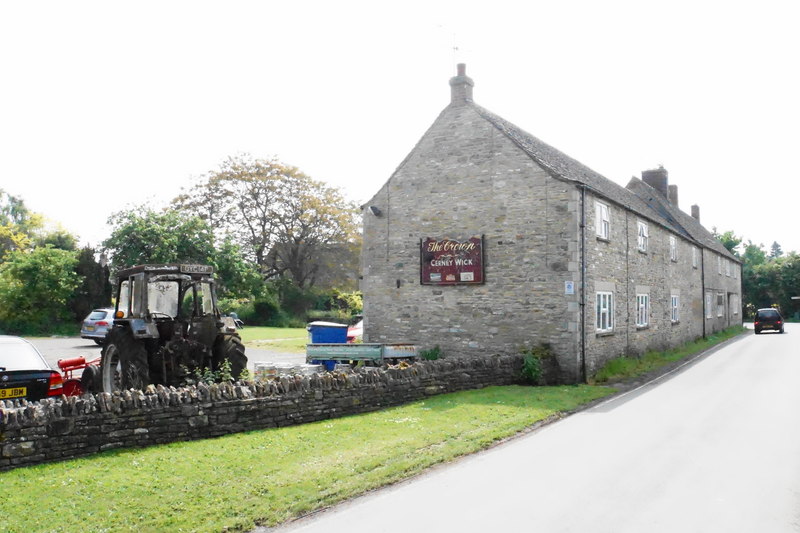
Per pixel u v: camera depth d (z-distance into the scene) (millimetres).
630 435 10305
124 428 8766
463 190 19328
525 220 18219
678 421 11438
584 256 17922
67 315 34594
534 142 21500
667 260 27266
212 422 9672
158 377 12375
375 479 7676
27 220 68250
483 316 18703
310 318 47906
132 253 37156
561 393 14602
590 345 18062
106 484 7219
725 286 42969
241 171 50031
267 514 6523
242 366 12453
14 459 7789
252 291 44375
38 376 10023
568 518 6410
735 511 6598
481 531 6070
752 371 19031
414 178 20234
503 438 10148
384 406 12438
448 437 9891
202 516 6402
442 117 19938
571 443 9781
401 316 20062
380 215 20672
